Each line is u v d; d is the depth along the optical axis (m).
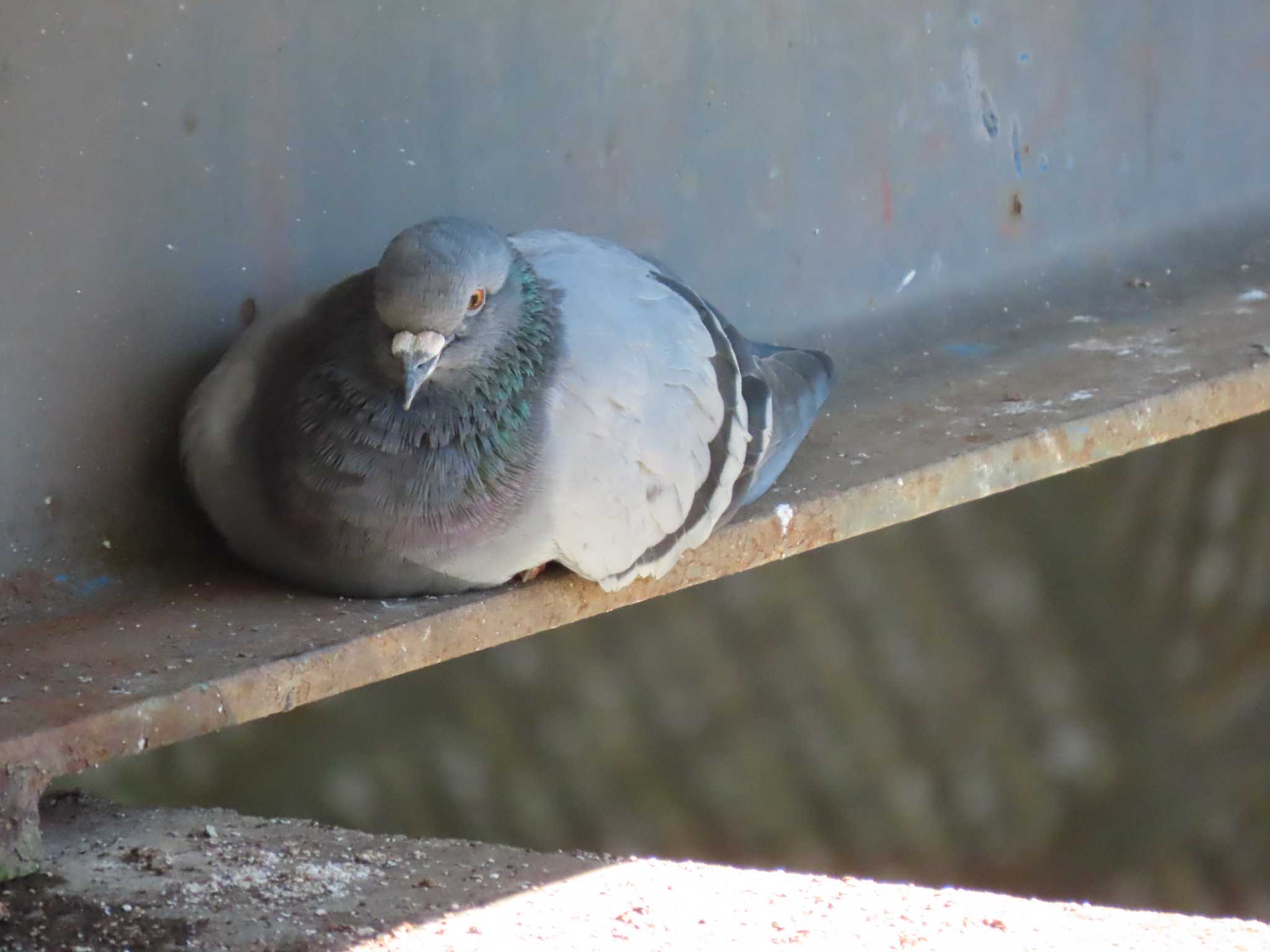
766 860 17.27
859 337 12.17
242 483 7.84
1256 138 14.03
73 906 6.79
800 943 7.02
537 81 10.42
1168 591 17.33
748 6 11.32
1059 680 17.69
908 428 10.45
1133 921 7.63
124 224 8.59
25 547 8.28
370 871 7.55
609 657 16.80
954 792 17.69
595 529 7.89
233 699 7.07
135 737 6.81
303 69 9.27
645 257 9.80
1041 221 13.05
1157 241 13.60
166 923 6.70
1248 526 16.86
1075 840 17.56
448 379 7.48
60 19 8.20
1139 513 17.33
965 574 17.70
